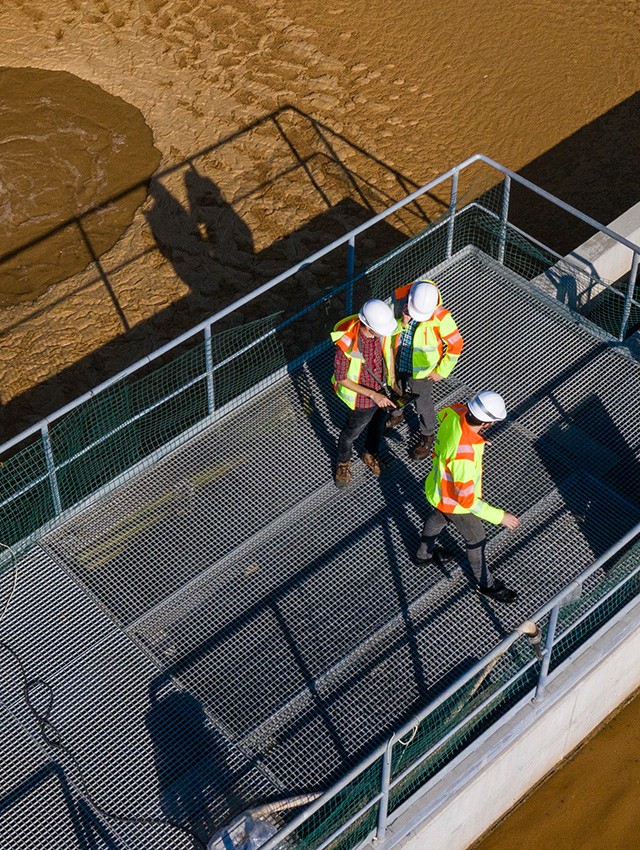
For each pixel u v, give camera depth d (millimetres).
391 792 8164
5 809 8031
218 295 14273
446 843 8906
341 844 8070
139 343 13727
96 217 15414
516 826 9656
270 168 16031
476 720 8562
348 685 8555
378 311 8633
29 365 13562
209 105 17062
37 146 16469
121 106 17094
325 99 17125
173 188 15773
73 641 8867
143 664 8727
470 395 10391
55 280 14602
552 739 9445
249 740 8297
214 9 18750
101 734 8375
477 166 15938
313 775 8117
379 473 9781
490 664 8641
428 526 8859
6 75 17672
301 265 10086
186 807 7996
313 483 9805
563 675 8859
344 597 9047
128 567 9289
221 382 12875
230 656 8734
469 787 8445
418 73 17547
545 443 9984
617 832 9633
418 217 15172
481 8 18703
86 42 18219
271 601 9047
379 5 18781
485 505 8297
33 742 8352
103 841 7867
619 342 10750
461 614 8922
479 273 11398
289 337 13516
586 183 15703
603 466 9812
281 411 10328
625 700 10422
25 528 10625
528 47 17984
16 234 15211
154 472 9883
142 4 18844
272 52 17953
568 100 17031
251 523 9539
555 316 10984
